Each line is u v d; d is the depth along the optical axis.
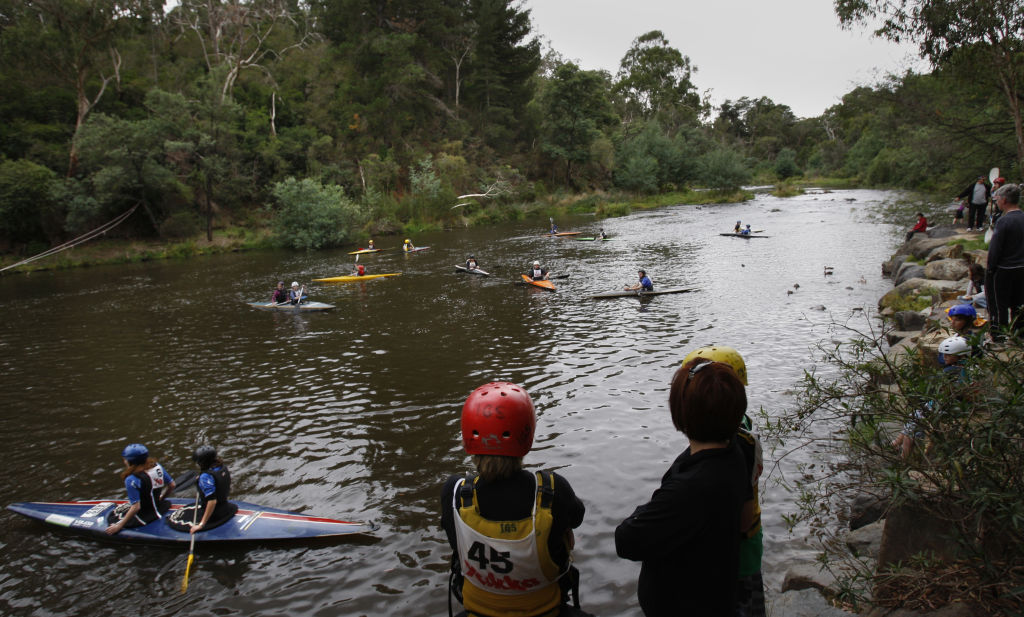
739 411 2.21
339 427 10.09
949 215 32.53
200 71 56.03
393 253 34.16
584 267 25.56
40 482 8.77
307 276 27.23
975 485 3.05
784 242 29.58
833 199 54.97
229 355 14.80
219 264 33.19
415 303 19.83
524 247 33.56
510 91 70.44
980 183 17.91
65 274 31.83
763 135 131.12
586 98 64.44
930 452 3.49
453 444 9.23
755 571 2.74
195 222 42.44
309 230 39.09
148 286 26.44
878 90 25.25
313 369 13.29
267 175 49.00
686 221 43.84
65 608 6.01
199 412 11.12
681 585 2.25
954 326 5.13
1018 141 20.61
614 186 69.56
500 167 61.84
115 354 15.42
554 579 2.33
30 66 40.78
